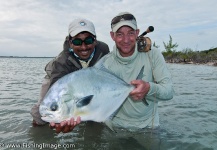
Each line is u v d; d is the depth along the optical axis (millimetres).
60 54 1569
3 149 1271
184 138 1414
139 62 1363
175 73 6359
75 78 1064
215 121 1743
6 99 2512
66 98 1043
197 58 14094
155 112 1498
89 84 1071
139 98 1142
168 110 2055
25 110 2039
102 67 1129
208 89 3262
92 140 1387
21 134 1488
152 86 1176
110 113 1119
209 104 2283
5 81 4336
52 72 1528
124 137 1411
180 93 2902
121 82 1129
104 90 1090
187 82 4156
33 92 3008
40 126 1622
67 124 1057
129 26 1231
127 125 1462
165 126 1616
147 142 1354
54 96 1053
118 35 1258
